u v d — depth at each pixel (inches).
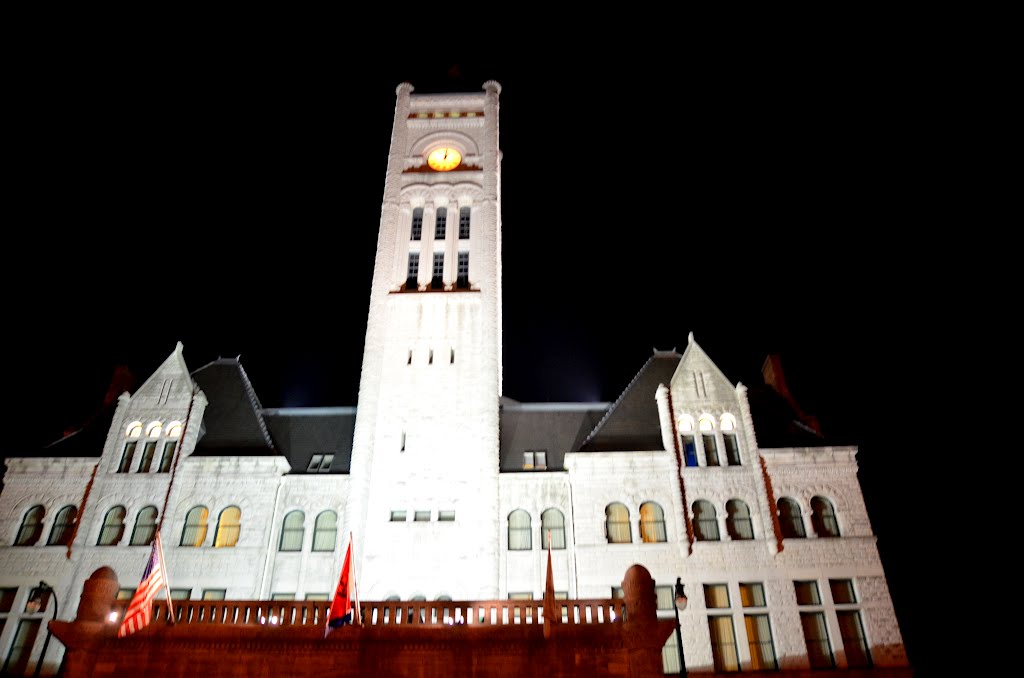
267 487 1652.3
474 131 2231.8
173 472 1637.6
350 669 1108.5
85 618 1141.1
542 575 1560.0
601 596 1486.2
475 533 1595.7
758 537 1540.4
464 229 2082.9
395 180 2139.5
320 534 1633.9
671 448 1616.6
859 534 1545.3
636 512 1573.6
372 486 1665.8
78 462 1644.9
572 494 1605.6
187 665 1116.5
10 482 1631.4
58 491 1626.5
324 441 1828.2
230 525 1620.3
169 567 1552.7
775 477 1605.6
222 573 1553.9
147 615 1120.8
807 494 1590.8
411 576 1556.3
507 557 1583.4
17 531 1584.6
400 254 2027.6
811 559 1518.2
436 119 2255.2
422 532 1603.1
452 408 1758.1
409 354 1840.6
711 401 1689.2
